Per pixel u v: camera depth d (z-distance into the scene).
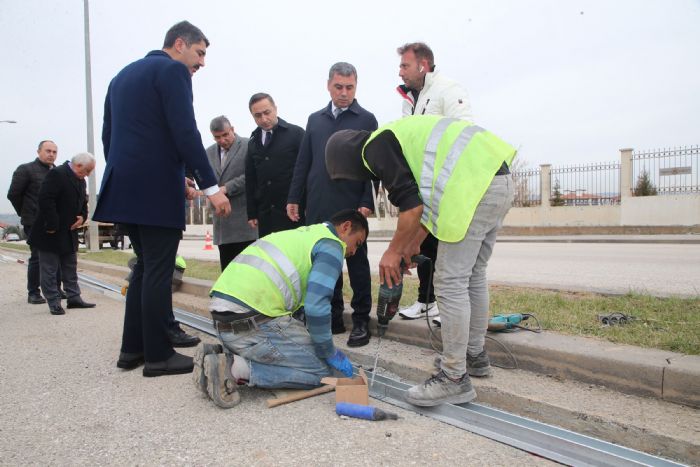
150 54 3.21
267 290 2.59
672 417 2.13
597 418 2.14
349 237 2.78
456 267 2.39
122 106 3.08
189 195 4.40
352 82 3.57
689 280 5.62
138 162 3.01
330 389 2.77
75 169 5.02
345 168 2.53
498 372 2.79
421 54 3.45
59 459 2.03
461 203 2.27
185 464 1.97
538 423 2.24
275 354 2.62
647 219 17.05
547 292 4.60
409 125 2.42
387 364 3.04
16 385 2.90
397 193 2.34
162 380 2.98
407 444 2.12
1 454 2.07
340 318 3.79
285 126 4.27
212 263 8.62
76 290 5.30
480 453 2.04
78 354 3.54
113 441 2.18
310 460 1.99
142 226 3.04
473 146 2.36
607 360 2.50
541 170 19.22
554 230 18.22
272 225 4.29
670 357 2.47
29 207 5.61
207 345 2.62
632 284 5.36
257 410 2.51
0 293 6.41
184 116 3.03
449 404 2.44
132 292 3.19
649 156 17.12
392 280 2.44
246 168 4.45
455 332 2.39
